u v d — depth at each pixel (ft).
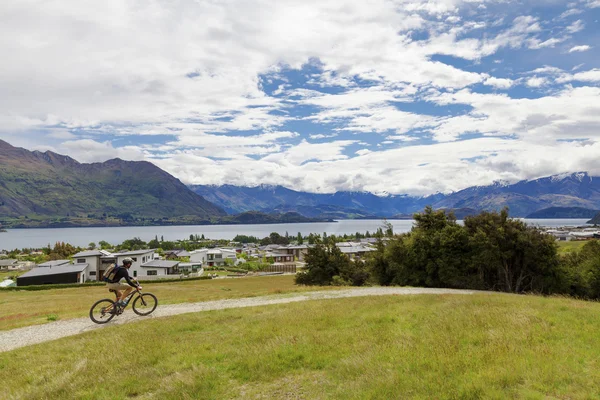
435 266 123.24
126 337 39.55
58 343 39.78
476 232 121.29
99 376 28.35
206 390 24.39
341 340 34.37
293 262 482.69
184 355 32.19
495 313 42.50
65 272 257.55
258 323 44.55
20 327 51.16
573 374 22.80
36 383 28.07
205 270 412.16
